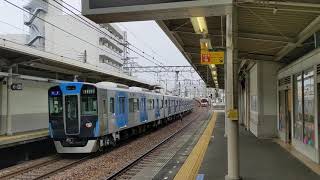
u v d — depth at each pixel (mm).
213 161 12477
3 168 14977
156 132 29266
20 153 16656
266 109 19062
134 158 15961
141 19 8461
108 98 18141
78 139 16750
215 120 41344
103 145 17797
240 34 13172
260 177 9609
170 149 18422
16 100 19281
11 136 17188
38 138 17375
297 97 14281
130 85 36062
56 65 20391
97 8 7793
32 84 20781
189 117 53188
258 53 17594
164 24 12531
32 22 53406
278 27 11727
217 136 22000
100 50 65375
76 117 16672
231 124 9102
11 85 18281
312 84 11758
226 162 12195
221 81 48938
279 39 13211
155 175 11641
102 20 8453
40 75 21734
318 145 11289
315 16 10023
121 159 15789
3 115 18297
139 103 24766
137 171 12922
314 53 11281
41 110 21672
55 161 15695
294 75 14711
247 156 13289
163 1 7625
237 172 9070
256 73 19609
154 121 31219
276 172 10281
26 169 13570
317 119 11266
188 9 7738
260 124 19109
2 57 17328
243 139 18906
